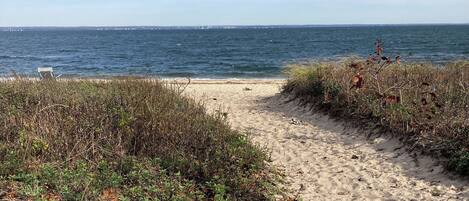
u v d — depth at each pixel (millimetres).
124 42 85500
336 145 8664
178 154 6414
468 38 85062
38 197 4816
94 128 6641
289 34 130625
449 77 10773
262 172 6734
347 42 77250
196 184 5984
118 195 5285
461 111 7965
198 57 45406
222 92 15859
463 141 7000
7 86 8055
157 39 100750
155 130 6738
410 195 6184
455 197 6023
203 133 6914
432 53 44781
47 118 6629
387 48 54812
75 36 130375
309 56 44875
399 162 7422
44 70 11117
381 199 6121
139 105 7426
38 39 105000
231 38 103688
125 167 5949
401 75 11086
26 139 6016
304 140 9094
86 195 4984
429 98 9117
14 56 47438
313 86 12102
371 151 8086
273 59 41625
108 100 7605
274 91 15789
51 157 5914
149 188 5453
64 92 7918
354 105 9945
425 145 7441
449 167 6684
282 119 11156
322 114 10930
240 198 5797
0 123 6465
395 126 8375
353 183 6711
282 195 6109
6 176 5246
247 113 12039
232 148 6719
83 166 5672
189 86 17750
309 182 6789
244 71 30188
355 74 10945
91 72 30562
